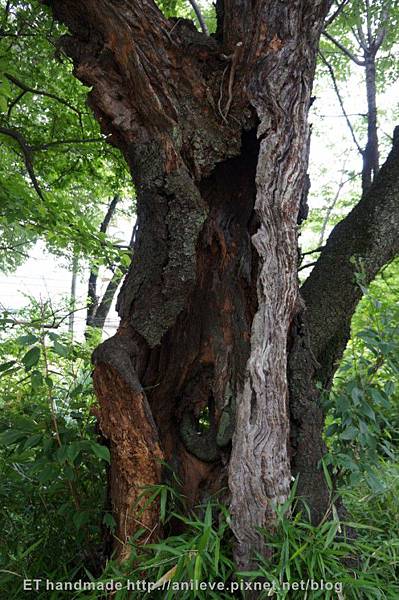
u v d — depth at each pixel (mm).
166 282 1964
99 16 1864
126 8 1852
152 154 1940
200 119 1956
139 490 1930
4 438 2102
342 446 2105
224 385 2059
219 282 2113
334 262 2449
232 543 1847
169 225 1949
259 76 1897
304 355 2084
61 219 4234
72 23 1988
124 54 1873
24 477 2398
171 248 1950
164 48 1910
